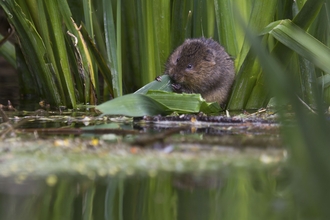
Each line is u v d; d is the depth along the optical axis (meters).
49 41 9.62
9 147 6.13
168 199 4.79
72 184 5.09
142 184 5.12
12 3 9.21
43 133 7.08
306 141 4.28
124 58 10.56
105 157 5.76
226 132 7.23
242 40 10.08
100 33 10.45
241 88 9.41
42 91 10.83
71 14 9.53
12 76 15.37
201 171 5.36
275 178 5.22
